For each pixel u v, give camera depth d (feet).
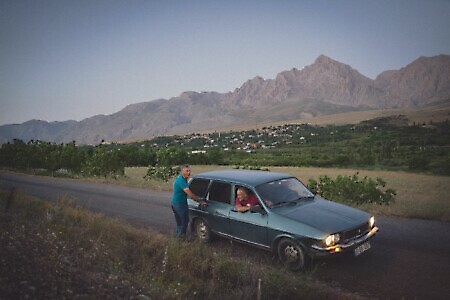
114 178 79.41
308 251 20.93
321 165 236.02
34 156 110.11
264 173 28.25
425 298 17.76
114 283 16.47
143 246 24.30
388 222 32.53
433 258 22.88
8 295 13.39
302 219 21.91
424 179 104.27
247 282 19.26
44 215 30.89
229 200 26.13
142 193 55.31
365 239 21.76
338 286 19.40
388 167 221.05
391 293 18.39
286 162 236.63
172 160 107.65
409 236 27.76
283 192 25.17
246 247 26.50
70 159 98.12
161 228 32.78
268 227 22.95
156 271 20.33
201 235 28.40
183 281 19.21
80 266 18.44
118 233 27.63
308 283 18.20
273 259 23.62
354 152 369.50
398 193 57.88
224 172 29.30
